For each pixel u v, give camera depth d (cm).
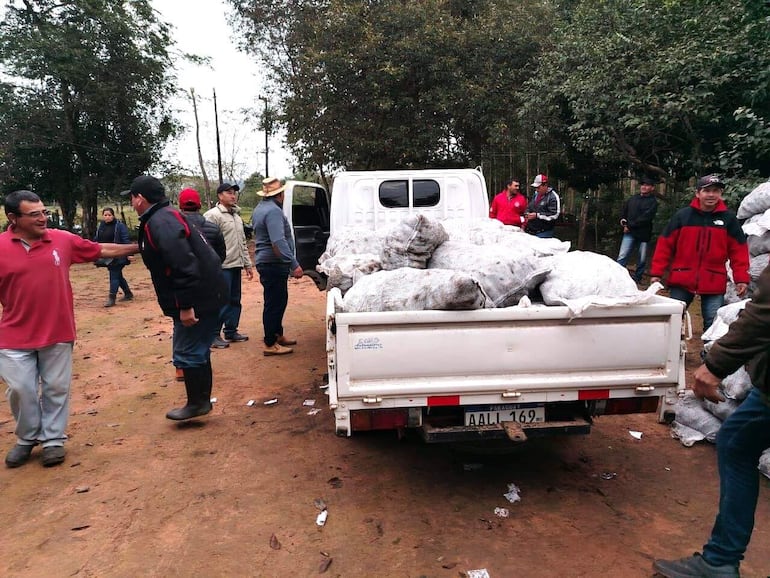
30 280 385
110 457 415
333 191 699
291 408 507
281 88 1964
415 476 381
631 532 310
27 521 332
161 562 291
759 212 582
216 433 455
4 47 2058
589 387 321
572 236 1634
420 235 387
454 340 312
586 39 1075
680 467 384
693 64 856
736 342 227
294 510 339
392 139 1590
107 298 1125
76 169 2394
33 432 406
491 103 1534
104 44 2227
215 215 696
